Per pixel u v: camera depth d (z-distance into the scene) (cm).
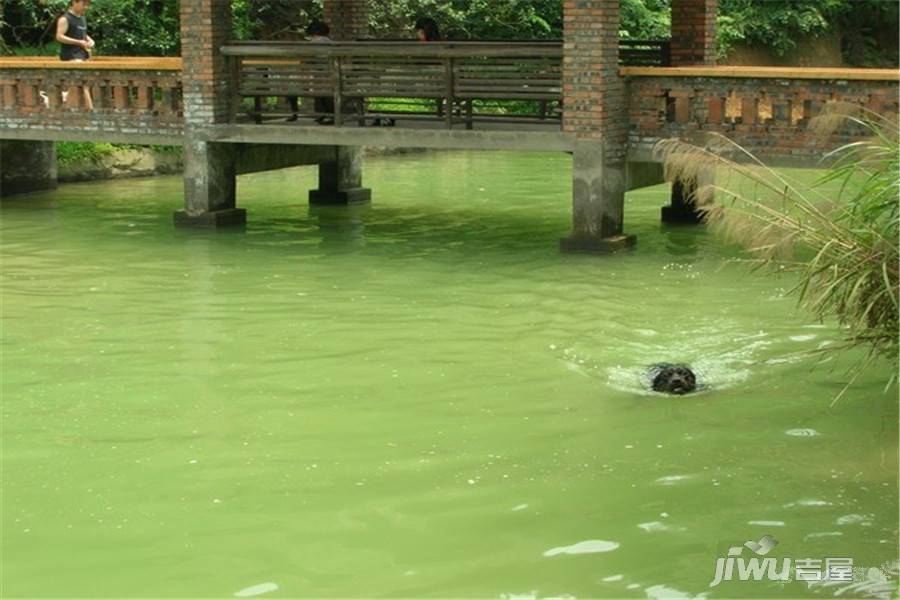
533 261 1508
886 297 876
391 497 763
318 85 1692
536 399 959
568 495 765
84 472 810
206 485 785
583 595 630
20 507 753
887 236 868
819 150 1455
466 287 1360
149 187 2266
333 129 1675
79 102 1834
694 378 988
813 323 1191
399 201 2067
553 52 1546
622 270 1448
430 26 1883
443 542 696
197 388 989
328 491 773
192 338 1143
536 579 649
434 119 1673
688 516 733
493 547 690
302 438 872
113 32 2806
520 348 1106
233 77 1733
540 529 713
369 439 870
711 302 1284
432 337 1145
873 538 700
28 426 902
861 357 1073
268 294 1327
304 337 1147
